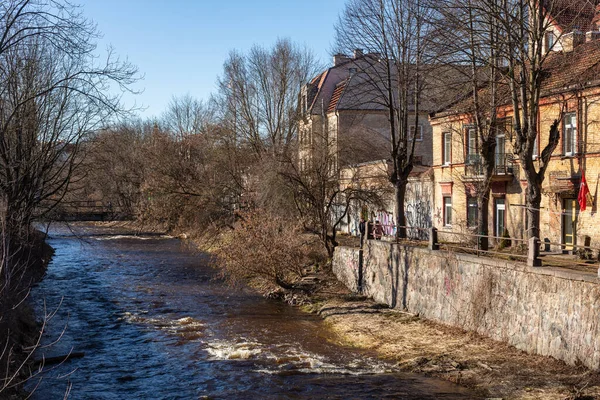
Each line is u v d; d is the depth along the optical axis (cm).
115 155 5194
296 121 3947
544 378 1298
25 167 2159
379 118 4291
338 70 4938
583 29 2058
